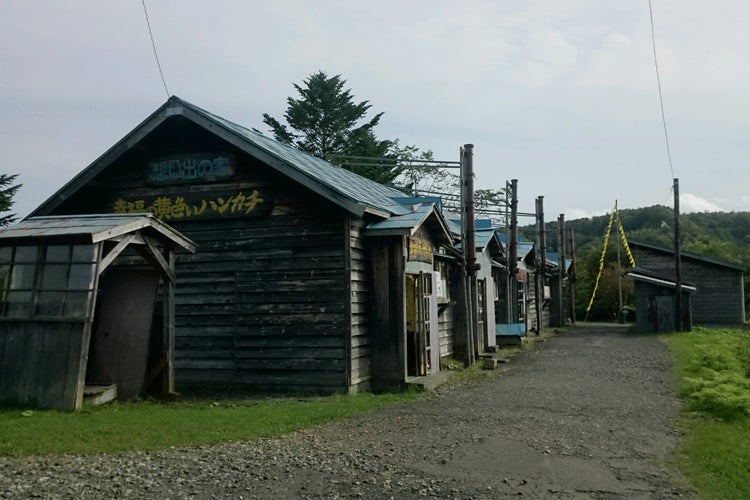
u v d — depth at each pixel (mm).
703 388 10234
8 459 6133
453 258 16844
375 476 6031
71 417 8203
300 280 12062
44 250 9164
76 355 8852
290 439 7461
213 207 12672
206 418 8547
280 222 12305
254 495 5363
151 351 11703
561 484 6008
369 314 12531
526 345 22406
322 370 11773
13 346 9062
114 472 5801
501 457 6918
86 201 13688
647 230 78250
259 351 12172
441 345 16609
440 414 9500
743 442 7699
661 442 7777
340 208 11883
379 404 10375
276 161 11672
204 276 12688
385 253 12508
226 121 12703
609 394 11656
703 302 32594
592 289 48469
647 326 28859
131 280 10938
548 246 72438
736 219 94812
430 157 41906
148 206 13156
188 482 5613
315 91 40531
